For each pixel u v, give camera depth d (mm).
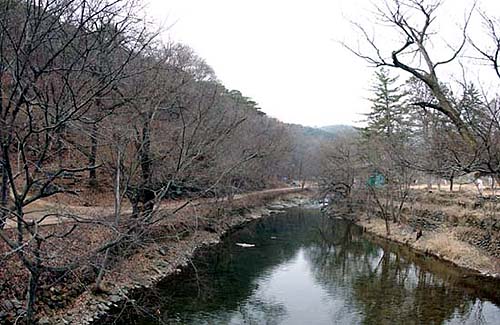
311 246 33688
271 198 59812
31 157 11617
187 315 17219
